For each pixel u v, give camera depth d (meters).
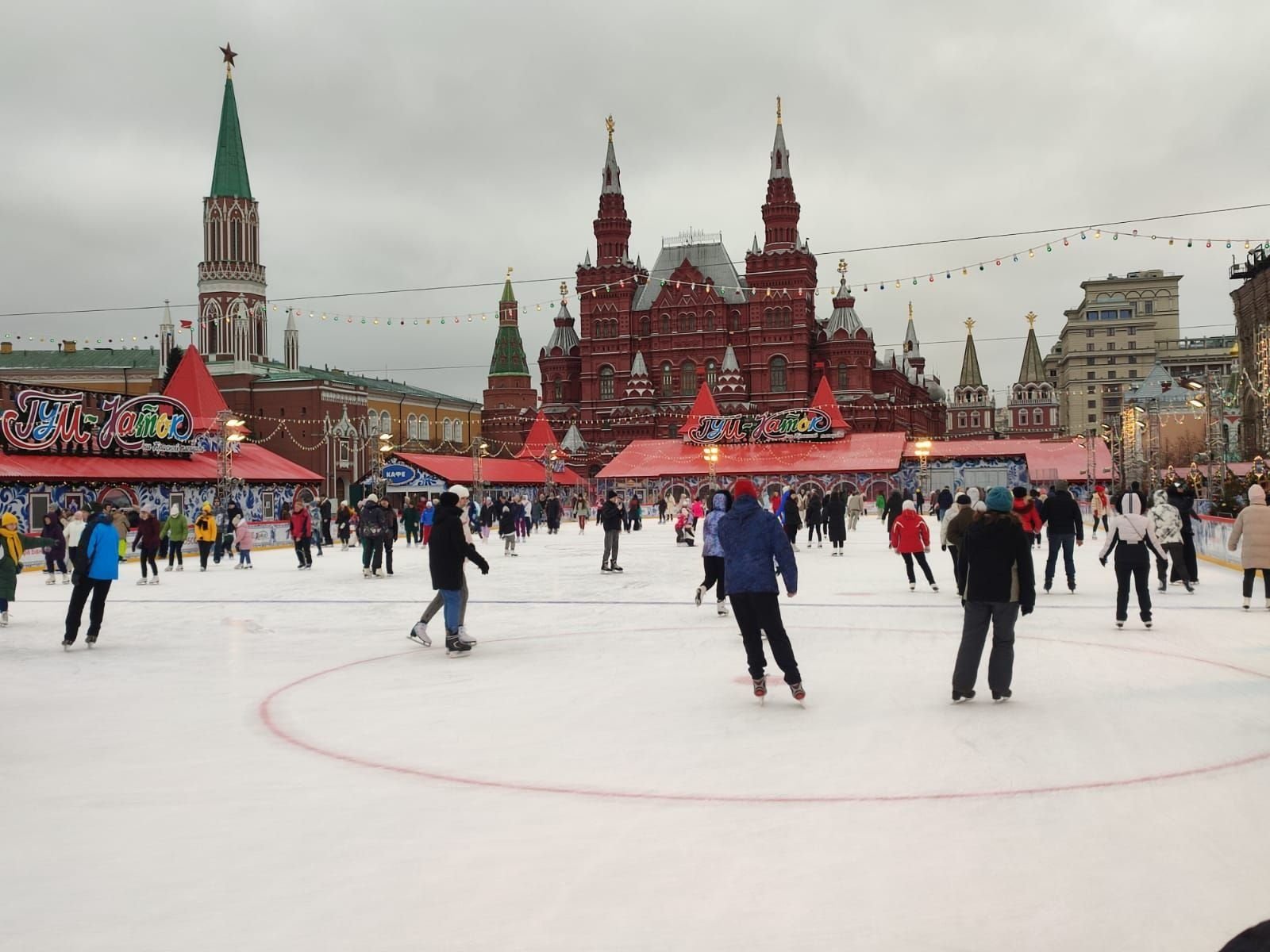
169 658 14.69
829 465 87.88
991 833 6.78
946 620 18.16
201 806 7.53
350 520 49.53
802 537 50.28
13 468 40.47
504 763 8.65
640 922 5.49
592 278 126.12
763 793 7.71
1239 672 12.72
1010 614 10.86
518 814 7.27
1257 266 79.75
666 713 10.61
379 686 12.30
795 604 20.62
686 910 5.63
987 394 192.38
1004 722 10.05
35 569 35.22
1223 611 19.08
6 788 8.04
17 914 5.64
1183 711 10.49
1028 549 10.88
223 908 5.71
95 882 6.08
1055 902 5.70
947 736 9.48
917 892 5.85
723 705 11.00
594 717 10.44
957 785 7.89
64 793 7.89
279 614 20.23
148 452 48.31
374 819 7.20
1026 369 182.00
